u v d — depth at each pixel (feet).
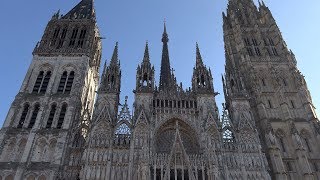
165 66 320.29
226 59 328.90
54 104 254.06
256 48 312.91
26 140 231.71
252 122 233.35
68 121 240.53
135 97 240.94
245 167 209.87
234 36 325.62
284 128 250.16
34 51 288.30
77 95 258.37
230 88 256.93
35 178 212.23
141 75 255.29
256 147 219.82
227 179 202.80
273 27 324.39
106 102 238.89
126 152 213.25
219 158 212.84
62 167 218.59
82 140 234.99
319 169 230.27
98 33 339.36
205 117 232.12
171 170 209.46
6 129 235.20
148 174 199.62
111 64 265.13
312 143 243.19
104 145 214.90
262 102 258.98
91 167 204.23
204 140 219.00
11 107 249.14
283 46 304.50
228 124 232.12
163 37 371.35
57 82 268.82
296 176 225.97
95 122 225.76
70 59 284.82
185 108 240.12
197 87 251.39
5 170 216.13
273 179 220.84
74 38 307.78
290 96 271.49
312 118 251.80
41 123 239.30
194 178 202.18
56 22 317.83
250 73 281.95
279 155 226.38
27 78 269.64
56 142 229.45
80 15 332.19
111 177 200.85
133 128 222.69
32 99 255.91
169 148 224.74
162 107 239.71
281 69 290.76
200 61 269.03
